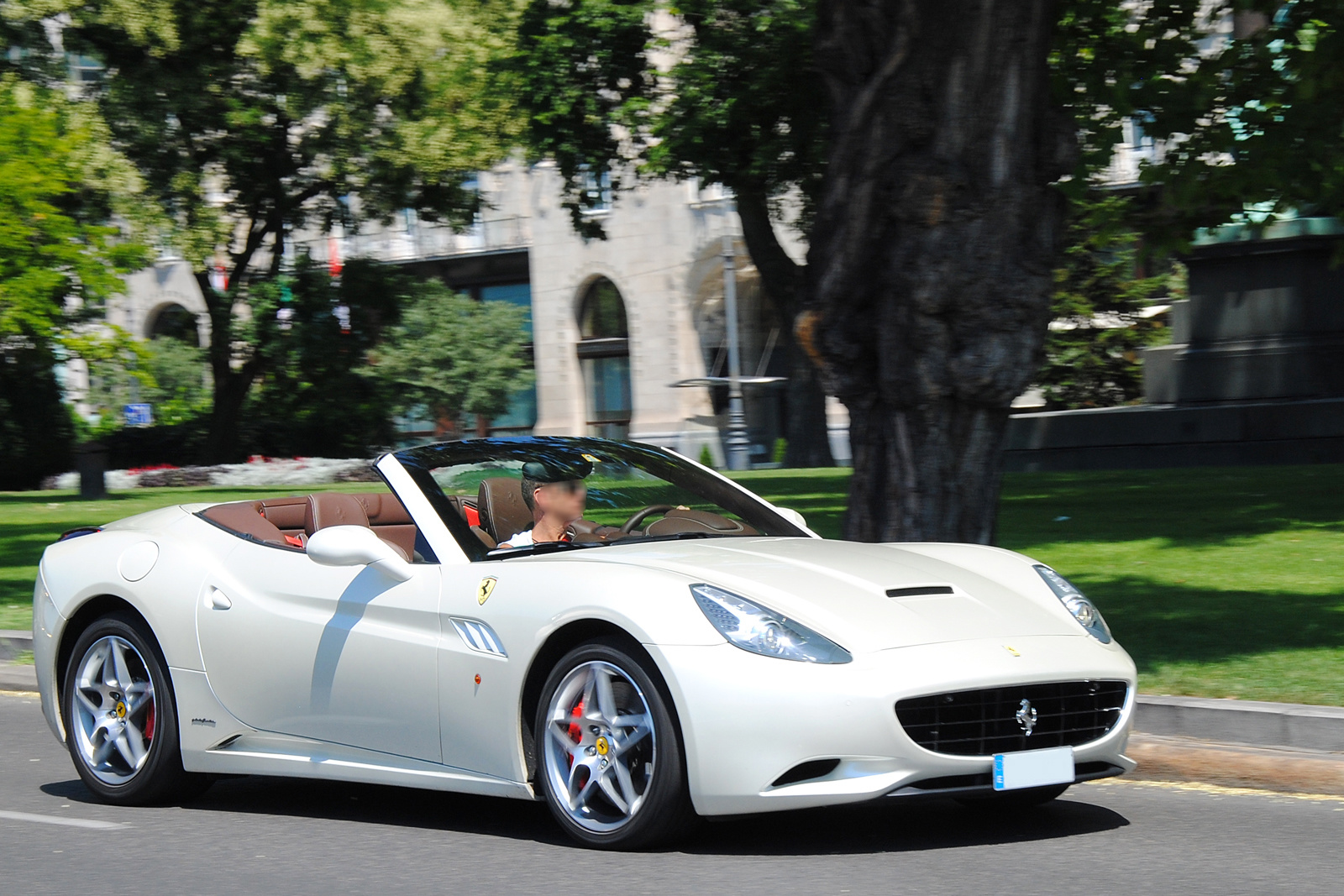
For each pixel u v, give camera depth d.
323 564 11.86
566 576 10.62
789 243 90.44
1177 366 49.75
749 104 47.16
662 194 100.75
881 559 11.34
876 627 9.98
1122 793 12.51
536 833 11.20
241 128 69.69
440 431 97.94
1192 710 13.27
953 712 9.86
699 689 9.69
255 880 10.08
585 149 53.41
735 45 47.34
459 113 69.44
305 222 78.56
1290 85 25.77
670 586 10.23
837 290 17.89
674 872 9.78
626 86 53.84
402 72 66.94
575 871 9.92
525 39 52.97
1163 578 22.48
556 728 10.54
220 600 12.44
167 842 11.44
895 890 9.30
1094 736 10.57
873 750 9.53
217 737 12.39
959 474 17.66
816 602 10.18
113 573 13.13
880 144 17.33
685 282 100.38
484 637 10.82
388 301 83.94
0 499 59.69
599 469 12.92
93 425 89.44
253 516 13.36
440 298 94.12
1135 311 76.62
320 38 65.19
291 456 88.19
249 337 78.94
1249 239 47.16
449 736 11.02
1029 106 17.28
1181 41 25.36
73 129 63.44
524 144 58.03
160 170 68.44
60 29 67.38
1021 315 17.27
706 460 97.94
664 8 49.75
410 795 13.05
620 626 10.09
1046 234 17.58
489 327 94.06
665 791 9.91
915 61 17.09
